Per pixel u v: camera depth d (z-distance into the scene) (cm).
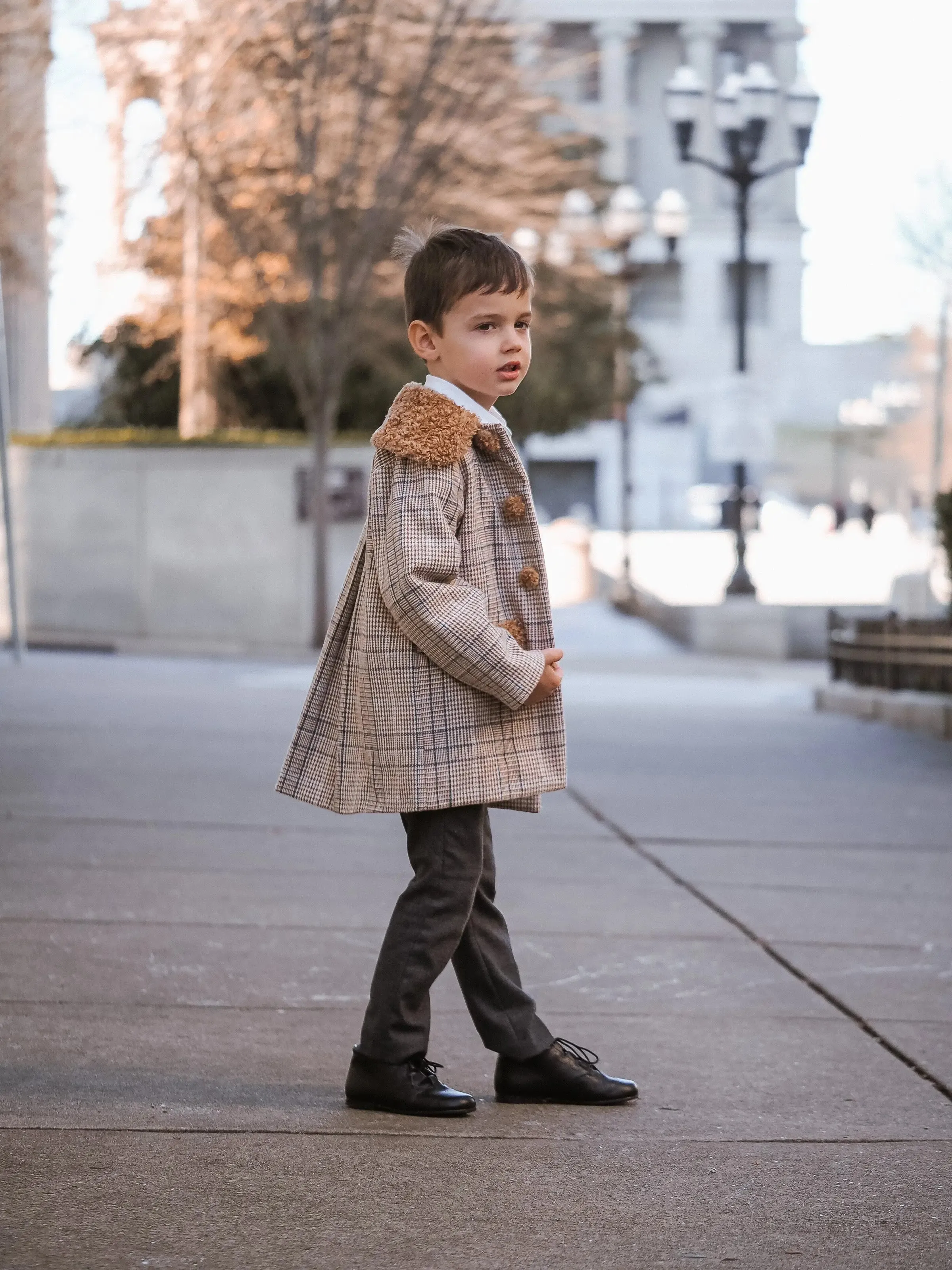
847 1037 479
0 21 1891
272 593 2270
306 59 1984
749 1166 362
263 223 2183
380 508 374
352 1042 452
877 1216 333
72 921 594
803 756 1199
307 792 389
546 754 382
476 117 2170
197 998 494
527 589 382
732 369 7981
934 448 5806
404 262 393
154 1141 362
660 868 752
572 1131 381
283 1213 322
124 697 1453
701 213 8294
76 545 2327
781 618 2584
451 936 383
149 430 2548
